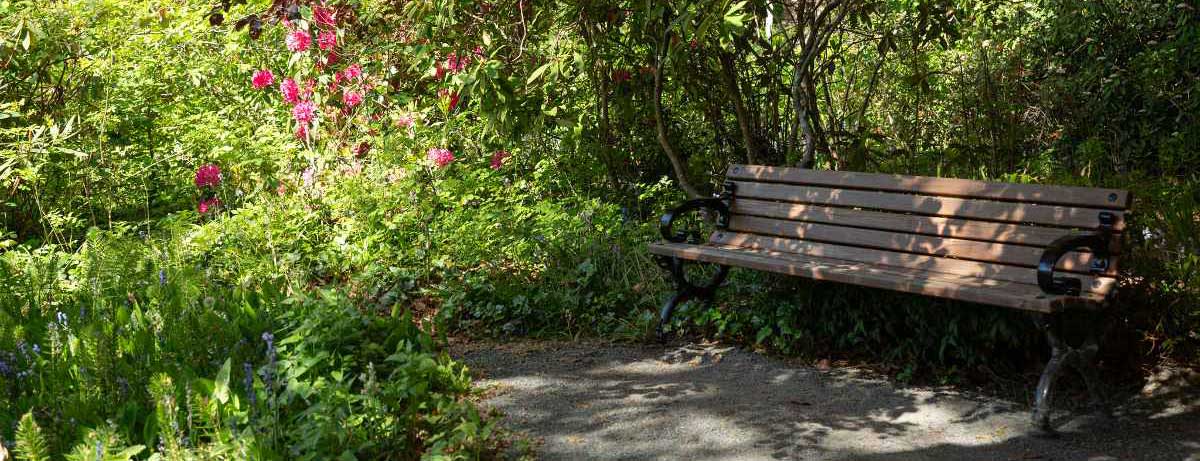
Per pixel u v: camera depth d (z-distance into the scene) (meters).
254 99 7.70
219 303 4.50
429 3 5.92
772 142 6.62
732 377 4.43
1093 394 3.83
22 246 5.73
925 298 4.31
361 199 6.16
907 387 4.23
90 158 6.70
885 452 3.49
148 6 7.41
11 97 6.67
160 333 4.12
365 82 7.00
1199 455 3.38
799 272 4.48
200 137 7.02
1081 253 3.98
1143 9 7.89
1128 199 3.91
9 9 6.48
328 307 4.20
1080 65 8.11
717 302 5.30
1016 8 8.10
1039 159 7.23
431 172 6.50
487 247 5.84
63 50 6.68
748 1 5.67
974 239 4.37
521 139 6.88
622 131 7.12
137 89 7.44
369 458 3.27
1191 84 7.62
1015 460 3.40
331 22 6.88
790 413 3.92
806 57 6.08
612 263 5.74
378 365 4.03
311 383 3.74
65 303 4.85
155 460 2.97
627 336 5.07
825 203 4.96
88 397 3.38
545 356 4.82
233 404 3.37
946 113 7.58
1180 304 4.16
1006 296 3.71
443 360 4.33
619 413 3.94
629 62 6.51
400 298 5.54
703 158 6.91
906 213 4.66
